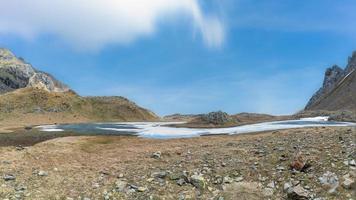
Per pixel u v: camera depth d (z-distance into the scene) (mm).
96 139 48312
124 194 21594
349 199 19641
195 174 23703
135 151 35188
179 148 35281
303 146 28484
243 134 51656
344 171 22344
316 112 124125
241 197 20766
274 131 51156
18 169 26875
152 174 24469
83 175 25453
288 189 20938
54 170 26781
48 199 20750
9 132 82812
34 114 173375
